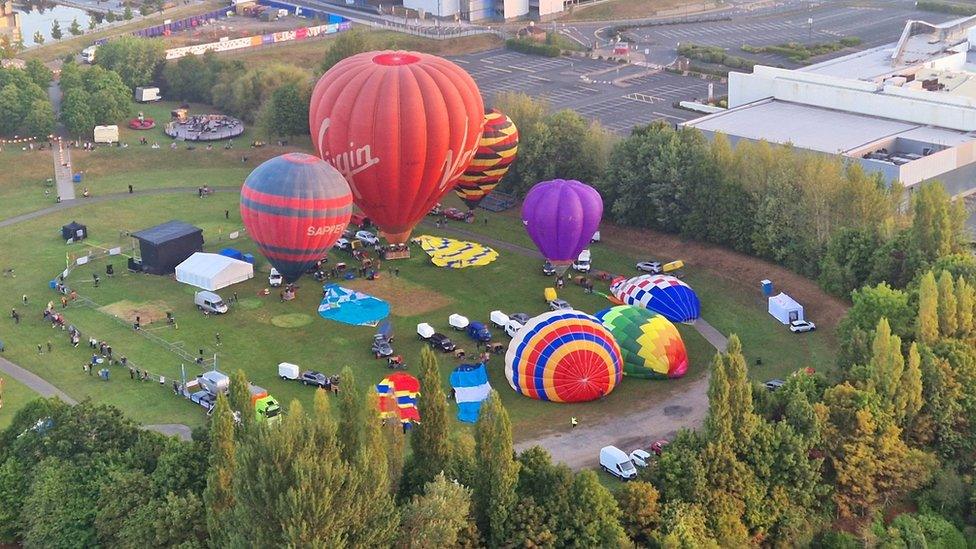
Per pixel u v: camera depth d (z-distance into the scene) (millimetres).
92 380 199125
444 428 151750
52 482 152500
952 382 174125
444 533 139375
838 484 163750
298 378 197625
